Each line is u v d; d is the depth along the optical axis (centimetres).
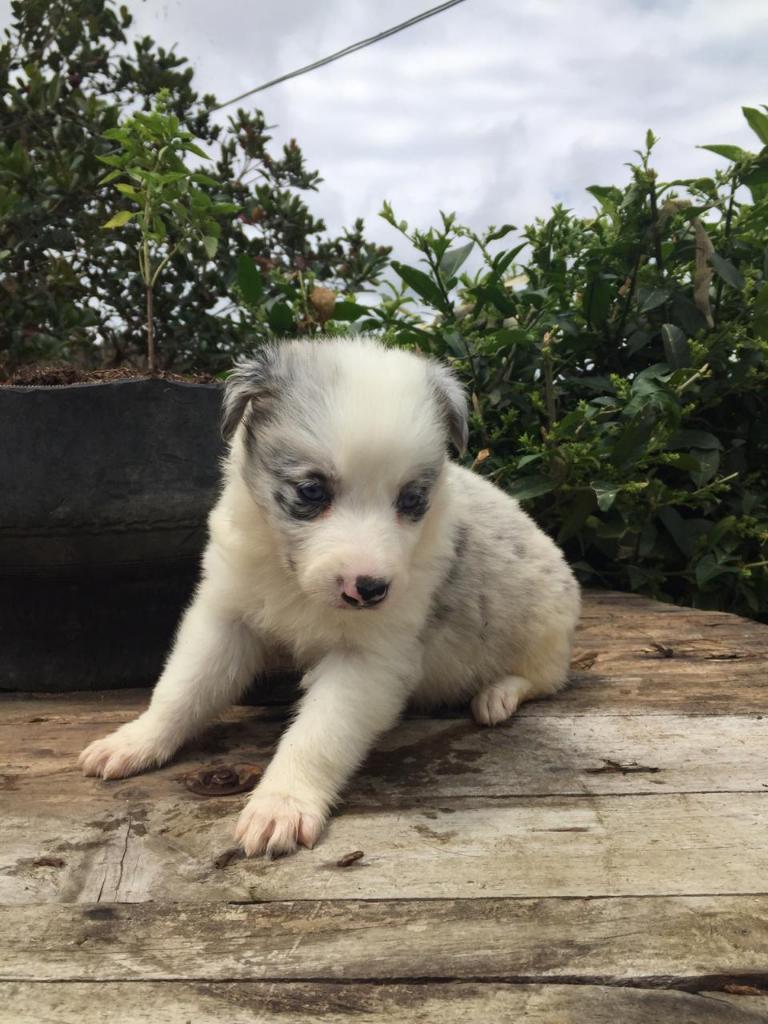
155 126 51
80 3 89
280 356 40
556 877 29
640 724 43
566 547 79
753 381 75
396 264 78
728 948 25
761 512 77
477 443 78
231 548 39
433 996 23
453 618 43
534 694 47
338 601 34
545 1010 23
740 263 79
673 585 79
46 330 76
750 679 49
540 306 79
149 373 46
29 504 42
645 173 73
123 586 46
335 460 35
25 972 24
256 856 30
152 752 38
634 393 70
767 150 72
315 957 25
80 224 79
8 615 46
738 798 35
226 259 85
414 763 38
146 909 27
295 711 42
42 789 35
